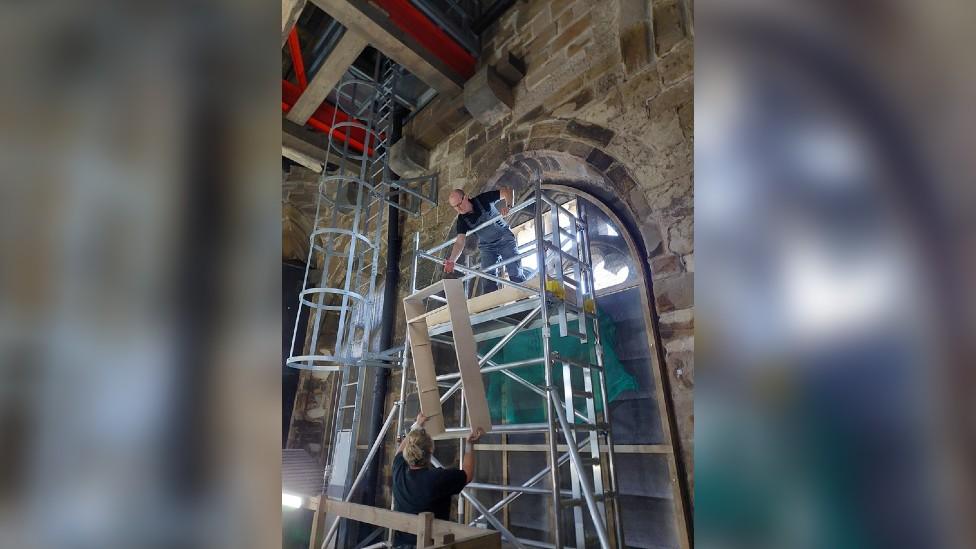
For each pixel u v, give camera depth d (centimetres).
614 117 386
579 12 451
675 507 290
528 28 494
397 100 600
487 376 435
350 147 646
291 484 530
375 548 393
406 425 484
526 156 444
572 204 442
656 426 325
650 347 319
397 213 588
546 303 300
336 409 605
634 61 385
